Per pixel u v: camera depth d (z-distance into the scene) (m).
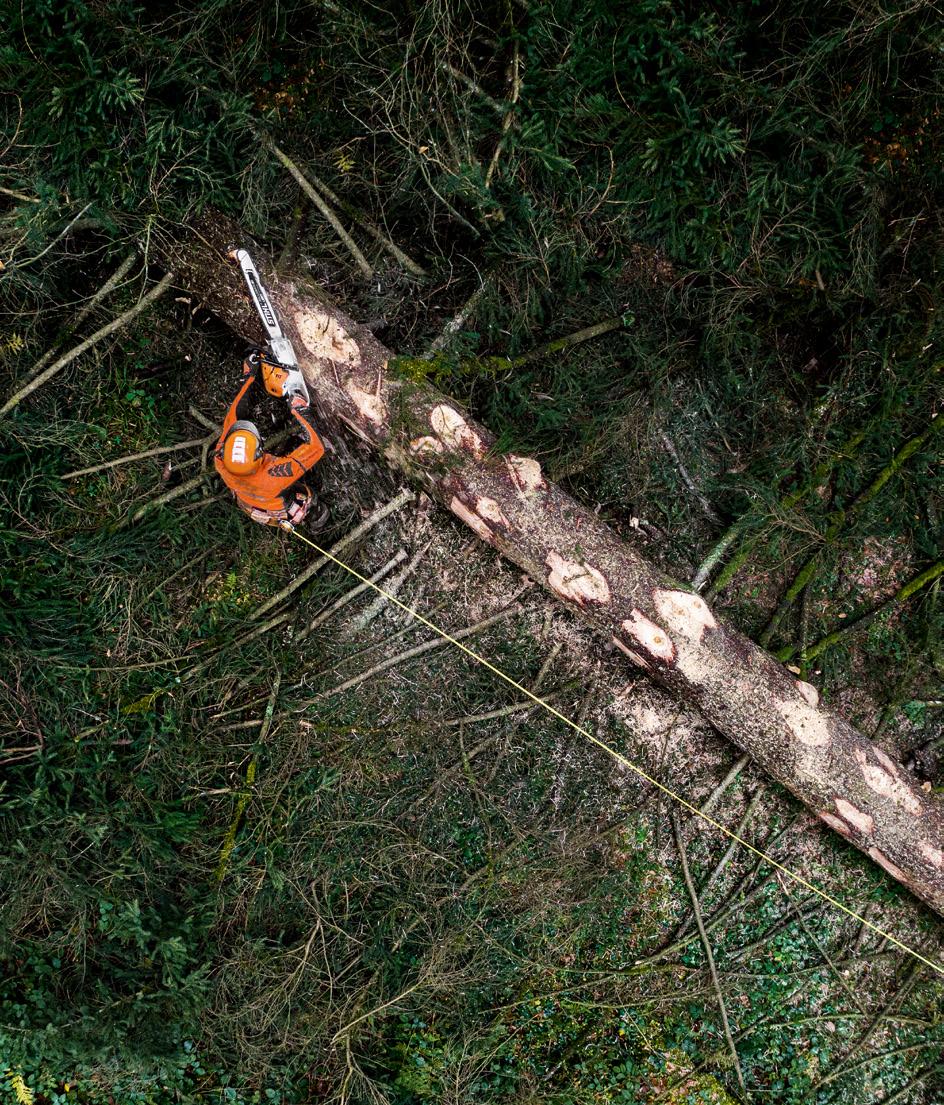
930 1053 5.97
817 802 5.41
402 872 6.02
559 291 5.76
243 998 5.64
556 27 4.95
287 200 5.48
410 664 6.07
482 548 6.03
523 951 6.04
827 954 6.00
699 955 6.05
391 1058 5.87
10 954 5.45
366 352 5.28
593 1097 5.89
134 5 5.06
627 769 6.10
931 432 5.74
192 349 5.92
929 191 5.32
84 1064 5.31
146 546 5.79
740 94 5.01
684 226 5.44
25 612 5.47
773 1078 5.98
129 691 5.84
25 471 5.51
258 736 5.97
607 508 6.04
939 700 6.01
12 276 5.09
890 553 6.05
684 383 5.93
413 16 5.07
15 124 4.99
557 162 5.13
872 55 4.97
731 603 6.07
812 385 6.00
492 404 5.71
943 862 5.30
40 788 5.45
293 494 5.54
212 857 5.82
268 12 5.09
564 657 6.06
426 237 5.78
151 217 5.17
